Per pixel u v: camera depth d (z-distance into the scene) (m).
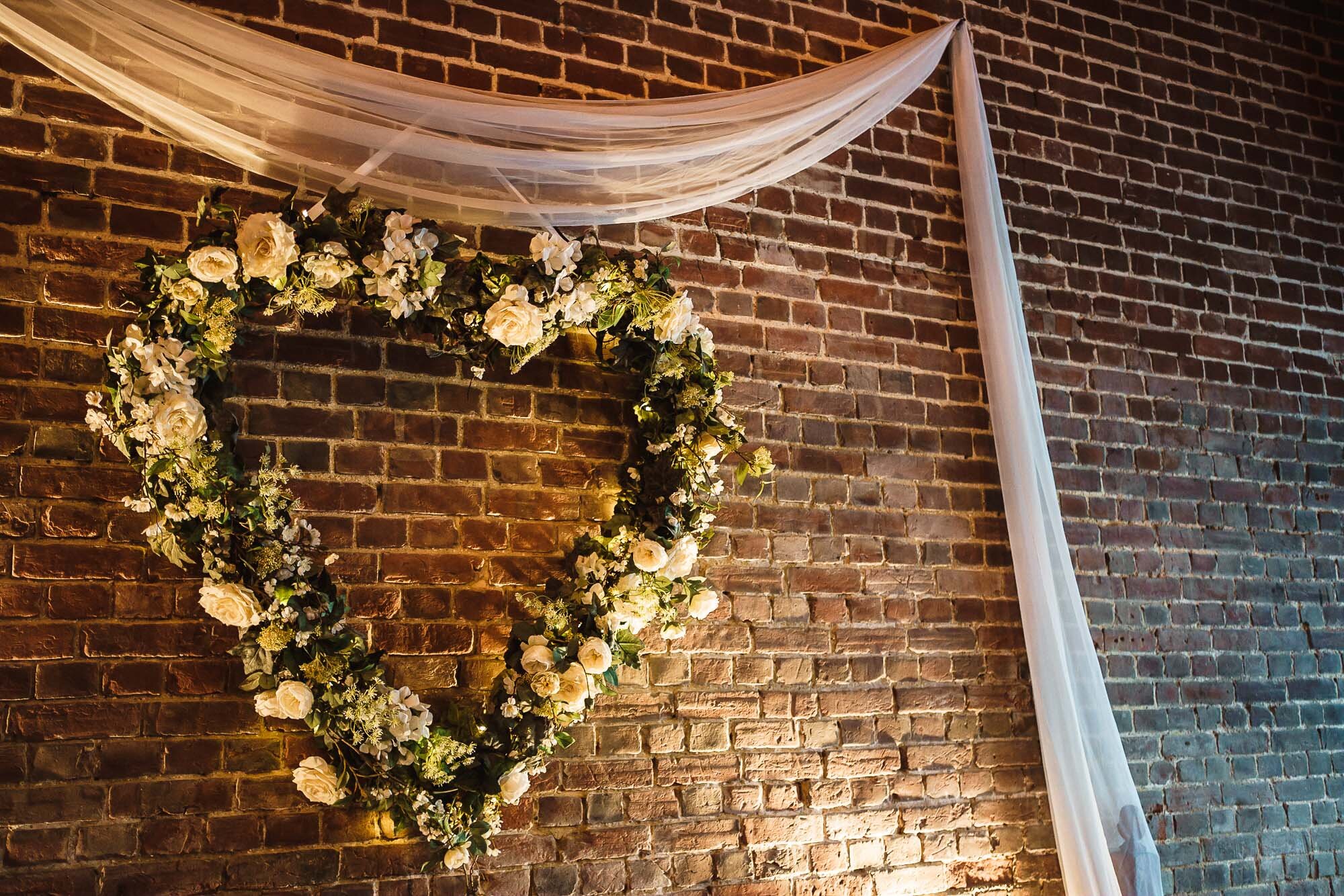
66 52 2.39
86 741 2.31
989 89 3.56
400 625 2.59
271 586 2.33
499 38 2.91
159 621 2.40
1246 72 4.04
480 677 2.65
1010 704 3.22
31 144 2.43
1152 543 3.52
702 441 2.74
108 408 2.41
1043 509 3.20
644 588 2.64
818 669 3.00
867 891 2.93
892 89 3.25
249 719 2.44
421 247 2.52
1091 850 2.99
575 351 2.88
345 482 2.59
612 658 2.61
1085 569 3.40
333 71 2.55
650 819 2.74
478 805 2.45
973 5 3.60
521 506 2.76
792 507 3.05
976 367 3.39
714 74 3.17
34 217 2.42
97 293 2.45
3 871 2.21
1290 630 3.67
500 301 2.55
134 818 2.32
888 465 3.20
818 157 3.12
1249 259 3.89
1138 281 3.68
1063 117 3.67
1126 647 3.41
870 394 3.22
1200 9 4.00
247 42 2.50
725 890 2.78
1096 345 3.57
